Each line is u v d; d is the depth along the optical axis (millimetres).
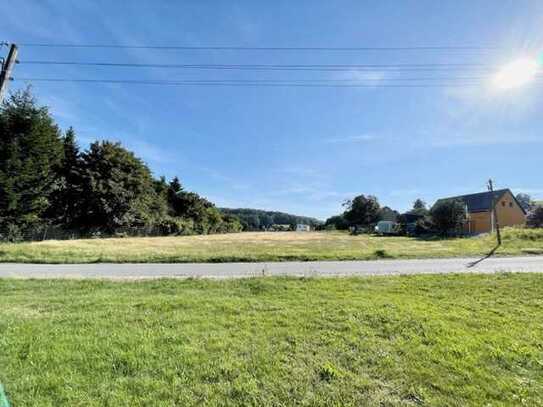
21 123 29562
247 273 13008
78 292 8852
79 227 42125
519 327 5785
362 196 73938
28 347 4645
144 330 5434
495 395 3652
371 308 6805
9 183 27391
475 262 16094
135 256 18000
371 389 3746
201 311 6664
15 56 8984
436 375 4055
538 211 40000
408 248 23266
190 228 61031
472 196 55281
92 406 3324
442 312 6648
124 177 45688
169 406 3363
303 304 7293
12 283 10070
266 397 3570
